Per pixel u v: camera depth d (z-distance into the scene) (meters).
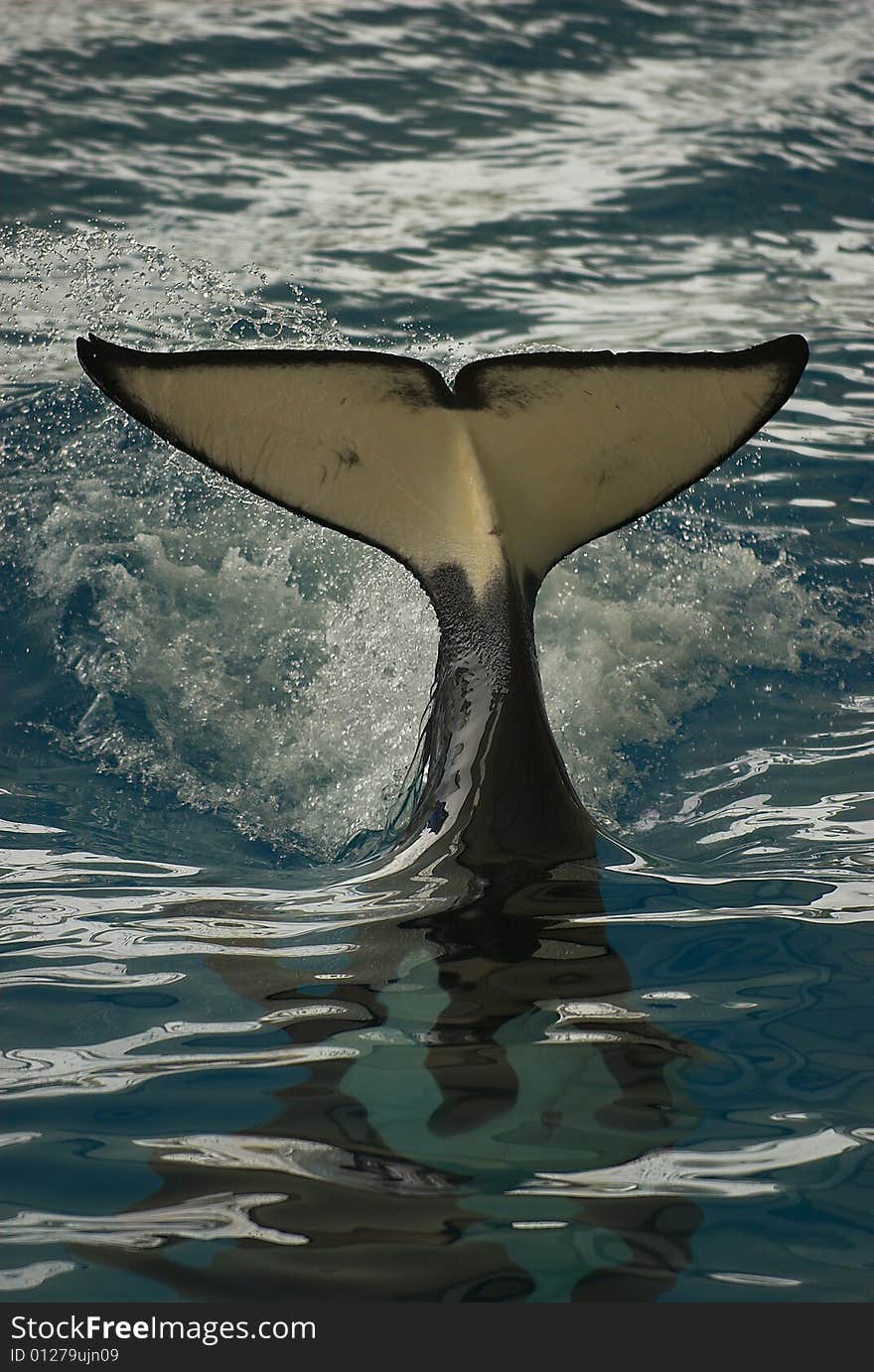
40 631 12.34
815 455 15.77
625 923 7.72
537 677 8.36
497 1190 5.58
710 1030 6.83
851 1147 6.04
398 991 7.04
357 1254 5.30
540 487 8.41
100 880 8.88
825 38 32.25
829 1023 6.99
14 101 26.25
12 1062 6.80
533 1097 6.16
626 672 11.64
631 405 8.32
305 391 8.26
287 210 22.28
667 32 32.31
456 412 8.36
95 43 29.84
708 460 8.27
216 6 32.78
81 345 8.02
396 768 10.38
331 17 32.00
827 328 18.91
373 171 24.23
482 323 18.61
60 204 21.81
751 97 28.08
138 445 15.05
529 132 26.17
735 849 9.11
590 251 21.30
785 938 7.81
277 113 26.52
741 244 21.78
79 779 10.43
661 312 19.25
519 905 7.66
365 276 19.94
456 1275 5.16
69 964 7.74
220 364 8.19
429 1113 6.07
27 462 14.63
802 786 10.10
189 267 19.73
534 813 8.15
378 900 8.02
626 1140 5.91
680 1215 5.52
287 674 11.77
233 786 10.41
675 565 13.38
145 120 25.75
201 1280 5.25
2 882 8.84
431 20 32.09
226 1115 6.26
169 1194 5.75
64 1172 5.94
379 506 8.36
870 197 23.58
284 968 7.46
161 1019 7.12
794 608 12.80
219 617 12.51
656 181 23.92
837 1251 5.41
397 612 12.45
